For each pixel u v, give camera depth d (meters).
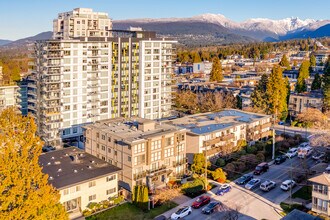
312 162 84.44
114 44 115.00
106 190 63.59
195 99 141.50
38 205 36.59
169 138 72.25
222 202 64.19
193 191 67.25
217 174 73.44
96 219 58.94
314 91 137.75
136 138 67.88
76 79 106.62
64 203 58.25
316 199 58.31
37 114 106.12
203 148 80.69
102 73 112.38
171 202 65.00
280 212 60.34
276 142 92.62
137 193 62.94
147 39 120.75
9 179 35.56
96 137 74.62
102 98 113.56
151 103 124.94
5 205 34.81
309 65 180.75
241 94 143.00
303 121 115.62
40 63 104.25
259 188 70.44
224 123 91.25
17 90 122.19
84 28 160.62
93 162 66.88
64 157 69.25
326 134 88.19
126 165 67.62
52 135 104.06
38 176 37.94
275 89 120.06
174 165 73.94
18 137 38.47
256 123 97.06
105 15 166.38
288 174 77.06
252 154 84.94
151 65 122.88
